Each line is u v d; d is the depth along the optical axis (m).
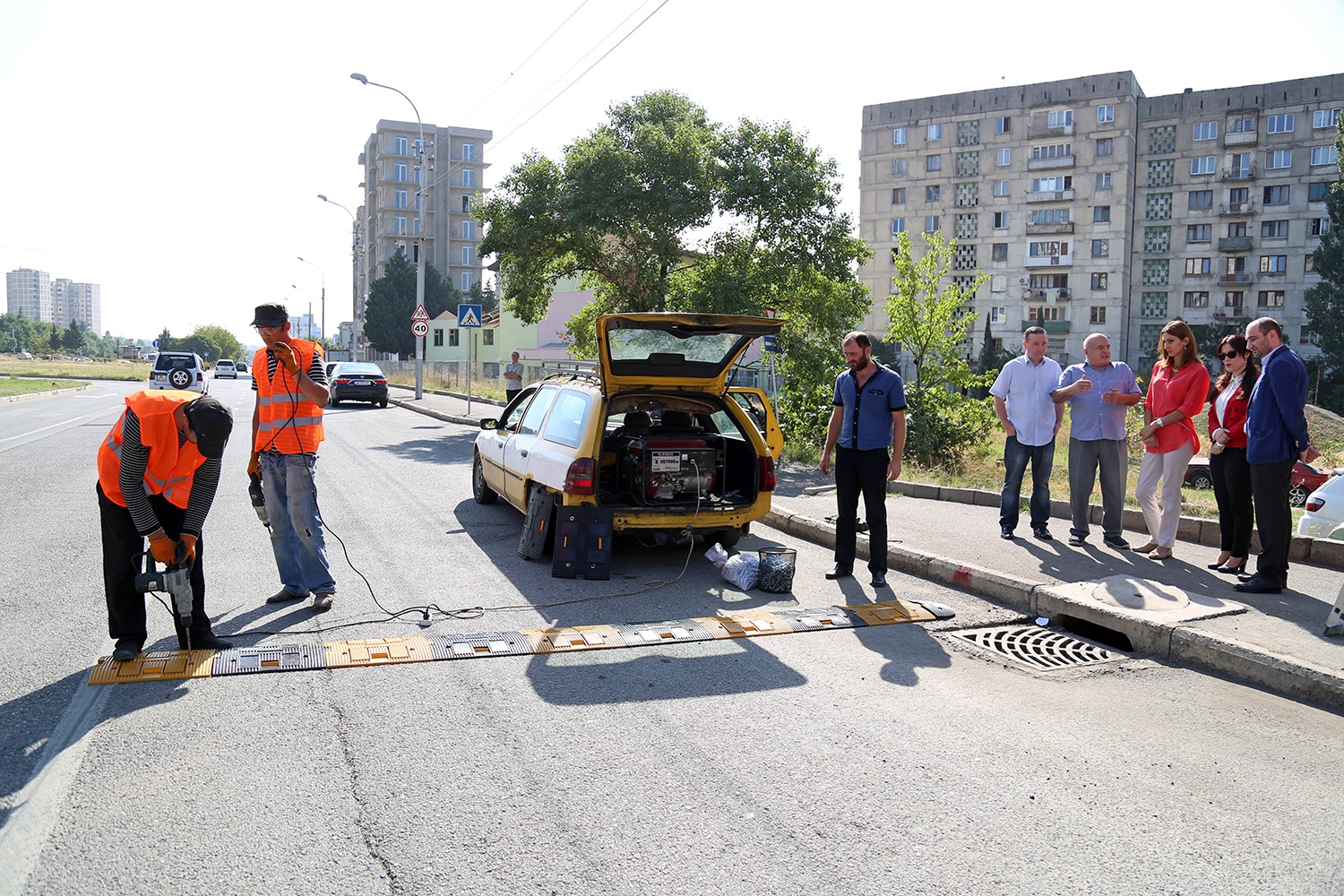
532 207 19.94
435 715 4.19
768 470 7.61
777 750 3.89
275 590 6.29
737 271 19.92
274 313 5.66
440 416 23.62
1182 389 7.02
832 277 20.23
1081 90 60.69
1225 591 6.22
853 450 6.81
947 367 15.62
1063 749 3.96
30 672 4.61
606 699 4.45
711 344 7.36
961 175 63.94
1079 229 61.34
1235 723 4.29
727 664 5.00
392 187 93.44
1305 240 58.56
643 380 7.36
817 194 19.98
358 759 3.72
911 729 4.14
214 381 57.88
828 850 3.09
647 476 7.20
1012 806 3.43
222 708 4.21
